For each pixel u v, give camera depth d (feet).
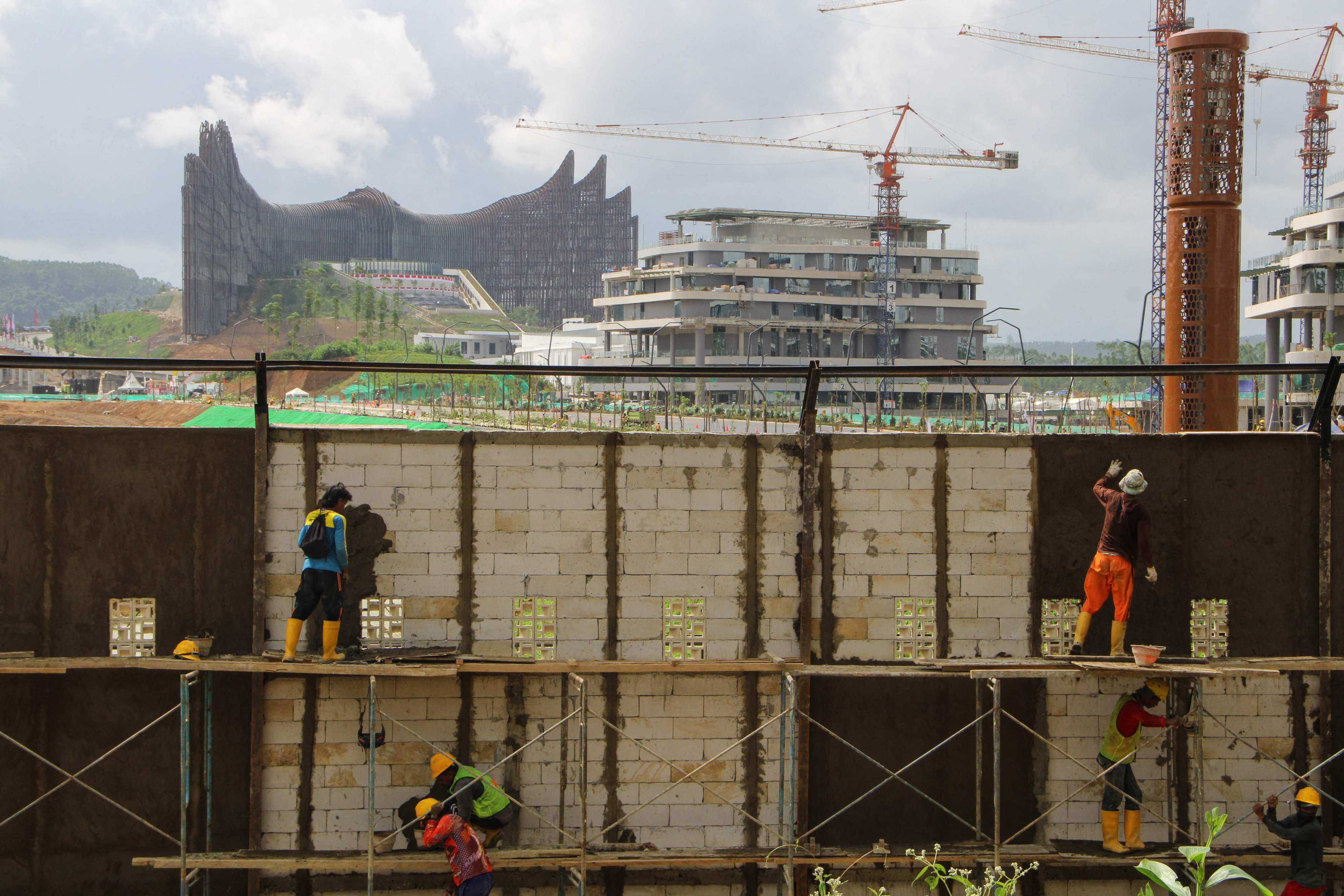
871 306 435.53
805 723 44.57
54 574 42.73
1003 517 45.50
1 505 42.42
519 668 41.50
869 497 45.29
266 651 43.19
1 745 42.29
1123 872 45.09
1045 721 45.39
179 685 43.11
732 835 44.70
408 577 43.98
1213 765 45.24
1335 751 45.09
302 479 43.52
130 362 40.50
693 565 44.88
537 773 44.19
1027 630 45.52
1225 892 45.27
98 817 42.80
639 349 436.76
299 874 43.39
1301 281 276.62
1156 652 40.88
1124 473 45.50
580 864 41.39
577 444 44.55
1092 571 43.24
